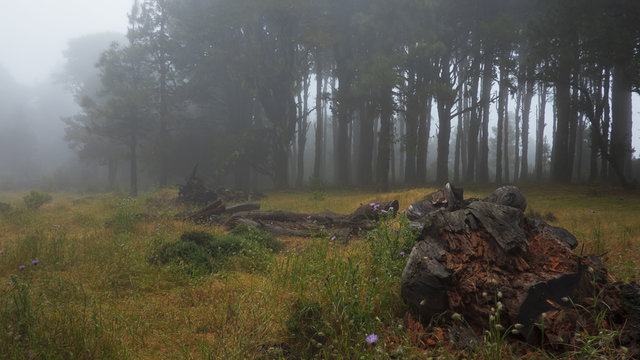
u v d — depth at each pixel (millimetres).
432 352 2816
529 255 3477
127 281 5148
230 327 3414
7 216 12562
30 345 2740
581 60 26172
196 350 3092
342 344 2895
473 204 4051
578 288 3168
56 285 4691
